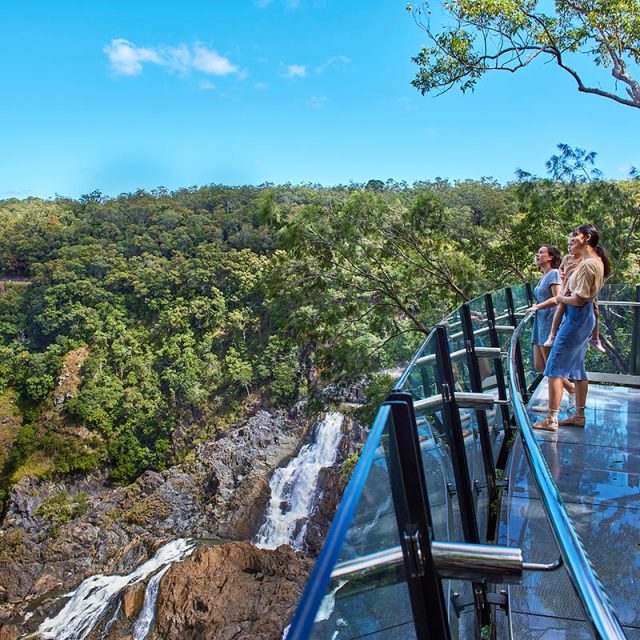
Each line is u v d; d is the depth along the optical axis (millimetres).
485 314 4496
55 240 99812
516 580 1452
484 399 2701
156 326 66562
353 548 944
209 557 24516
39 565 37188
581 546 1193
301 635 629
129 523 39656
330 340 18016
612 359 6523
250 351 59594
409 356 20281
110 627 25172
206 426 52438
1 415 58344
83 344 65250
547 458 4027
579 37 13875
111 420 54219
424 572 1482
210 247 80562
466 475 2645
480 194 42156
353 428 40594
